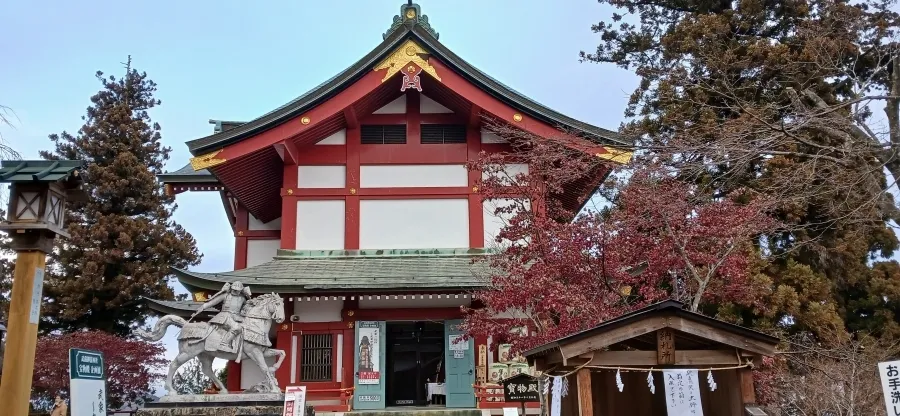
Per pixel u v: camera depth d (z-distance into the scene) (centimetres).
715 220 1396
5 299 3397
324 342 2056
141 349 2909
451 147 2305
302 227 2216
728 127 1109
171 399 1544
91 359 805
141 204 3734
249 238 2575
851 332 1983
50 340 2739
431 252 2195
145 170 3759
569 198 2406
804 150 1728
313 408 1866
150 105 4178
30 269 970
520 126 2095
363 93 2144
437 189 2253
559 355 938
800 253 2086
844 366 1367
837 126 1102
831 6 1747
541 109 2081
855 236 1831
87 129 3869
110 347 2805
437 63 2158
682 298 1459
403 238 2212
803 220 1998
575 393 1137
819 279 1936
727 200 1471
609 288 1370
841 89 2019
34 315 963
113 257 3484
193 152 2088
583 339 890
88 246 3541
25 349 938
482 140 2312
